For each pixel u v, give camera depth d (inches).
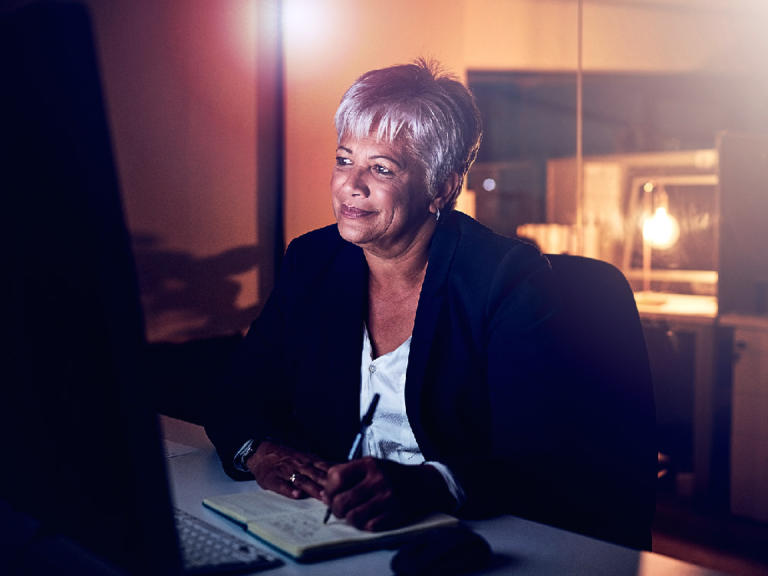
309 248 59.8
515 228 180.5
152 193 78.9
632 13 193.5
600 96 198.8
